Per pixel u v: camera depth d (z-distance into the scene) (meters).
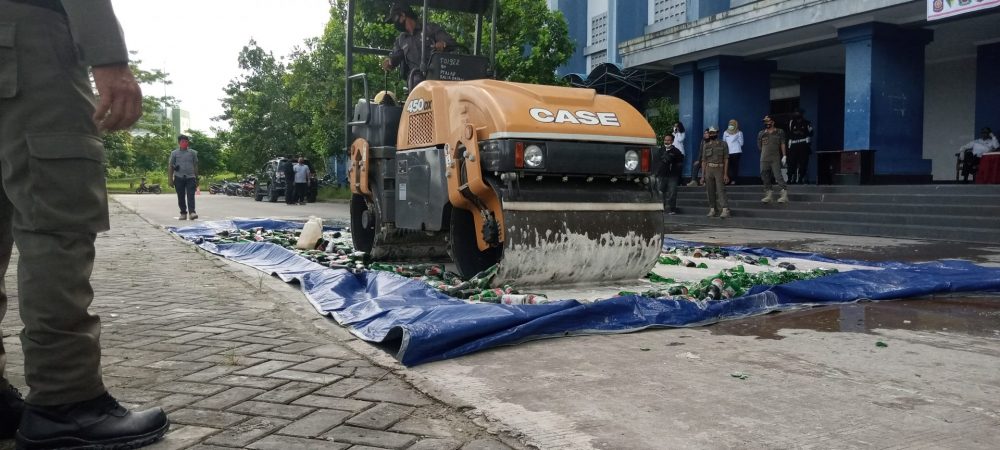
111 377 3.32
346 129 7.91
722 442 2.55
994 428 2.69
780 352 3.82
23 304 2.32
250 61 34.84
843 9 14.87
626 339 4.12
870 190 13.66
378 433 2.65
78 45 2.24
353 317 4.46
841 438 2.59
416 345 3.55
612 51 24.22
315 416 2.82
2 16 2.21
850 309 5.05
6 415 2.57
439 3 7.66
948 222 11.06
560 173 5.36
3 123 2.25
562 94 5.61
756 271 6.91
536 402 2.99
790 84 22.95
